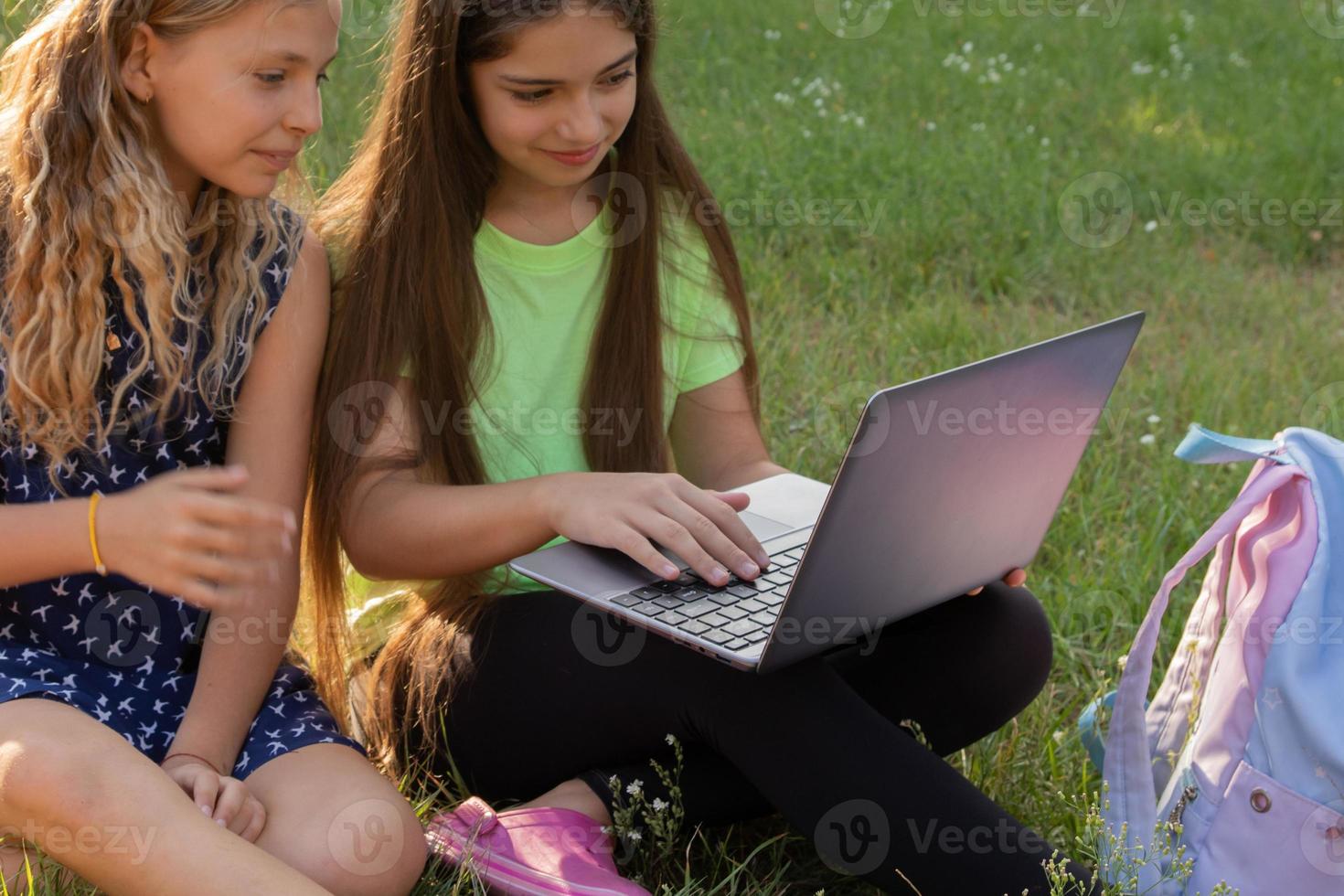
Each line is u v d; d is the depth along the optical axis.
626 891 1.64
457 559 1.84
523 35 1.78
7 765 1.46
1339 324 3.95
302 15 1.63
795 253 3.94
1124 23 6.40
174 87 1.64
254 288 1.81
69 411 1.72
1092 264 4.09
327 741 1.72
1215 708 1.74
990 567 1.86
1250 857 1.69
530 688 1.80
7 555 1.54
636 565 1.77
